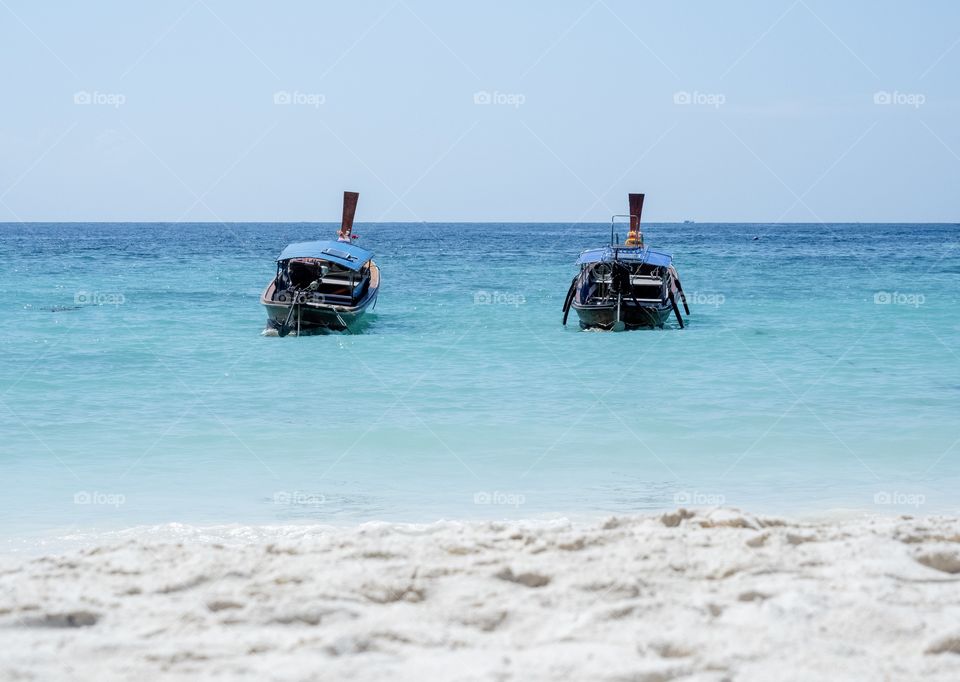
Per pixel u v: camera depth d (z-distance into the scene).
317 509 9.23
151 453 12.00
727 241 121.06
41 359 20.91
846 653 4.40
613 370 19.72
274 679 4.12
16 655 4.39
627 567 5.72
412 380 18.42
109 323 28.16
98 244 106.00
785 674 4.17
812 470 11.04
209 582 5.58
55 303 34.31
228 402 15.92
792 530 6.62
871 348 22.97
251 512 9.10
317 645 4.51
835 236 150.88
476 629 4.84
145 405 15.56
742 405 15.52
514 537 6.60
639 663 4.27
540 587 5.52
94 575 5.72
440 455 11.88
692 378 18.59
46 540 7.91
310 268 26.47
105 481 10.48
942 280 46.94
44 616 4.91
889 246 101.50
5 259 67.56
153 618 4.95
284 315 25.05
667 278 27.66
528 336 25.59
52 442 12.62
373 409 15.27
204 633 4.73
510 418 14.44
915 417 14.37
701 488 10.15
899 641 4.55
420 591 5.35
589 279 27.23
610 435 13.15
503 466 11.27
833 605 4.96
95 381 18.09
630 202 30.02
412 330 27.03
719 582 5.50
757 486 10.25
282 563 5.93
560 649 4.48
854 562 5.79
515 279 48.31
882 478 10.61
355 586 5.41
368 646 4.56
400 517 8.89
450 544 6.35
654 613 4.92
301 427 13.71
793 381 18.08
